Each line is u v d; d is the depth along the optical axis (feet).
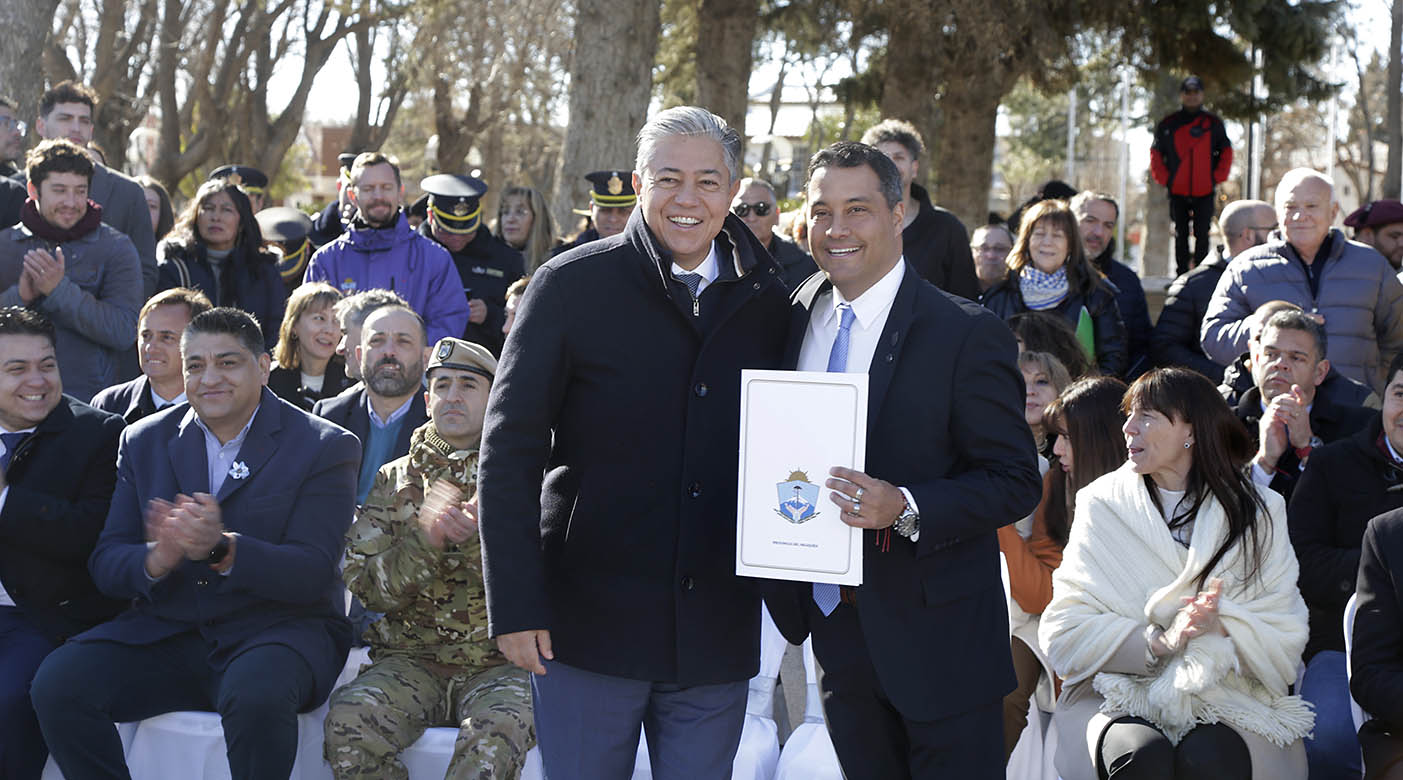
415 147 115.34
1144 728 11.20
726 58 46.73
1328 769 12.12
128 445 13.52
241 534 12.84
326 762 12.63
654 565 9.04
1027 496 9.00
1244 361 16.03
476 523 11.72
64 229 18.33
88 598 13.73
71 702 12.16
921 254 17.97
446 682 12.60
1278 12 46.14
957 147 50.42
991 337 9.12
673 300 9.00
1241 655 11.26
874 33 48.88
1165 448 11.71
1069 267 19.57
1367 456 13.28
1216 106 50.60
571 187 38.42
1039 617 13.00
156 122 108.27
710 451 9.09
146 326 15.81
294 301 18.37
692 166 8.82
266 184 28.91
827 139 96.94
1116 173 131.75
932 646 9.17
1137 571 11.76
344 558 13.33
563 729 9.32
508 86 79.71
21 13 28.30
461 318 21.29
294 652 12.40
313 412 15.83
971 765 9.31
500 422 8.86
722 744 9.50
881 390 9.06
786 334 9.60
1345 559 13.01
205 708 12.77
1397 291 19.21
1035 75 46.73
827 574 8.73
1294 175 19.20
